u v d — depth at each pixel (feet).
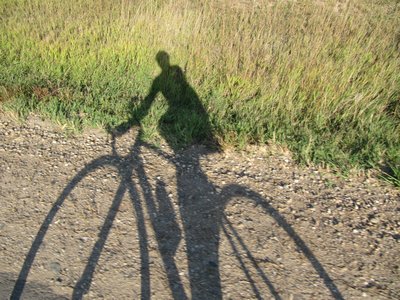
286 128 17.62
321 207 14.20
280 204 14.29
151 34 24.48
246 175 15.71
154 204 14.17
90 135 17.97
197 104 19.75
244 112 18.80
